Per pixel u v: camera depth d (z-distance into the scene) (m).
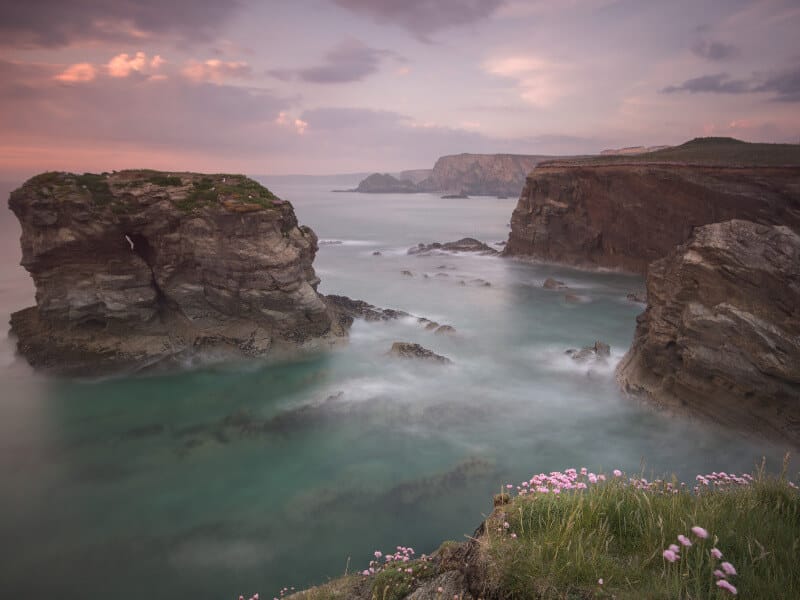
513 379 29.73
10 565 15.34
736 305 22.02
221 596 13.97
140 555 15.69
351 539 16.19
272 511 17.69
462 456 21.05
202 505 18.09
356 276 61.59
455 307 47.50
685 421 22.62
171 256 31.53
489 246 90.38
